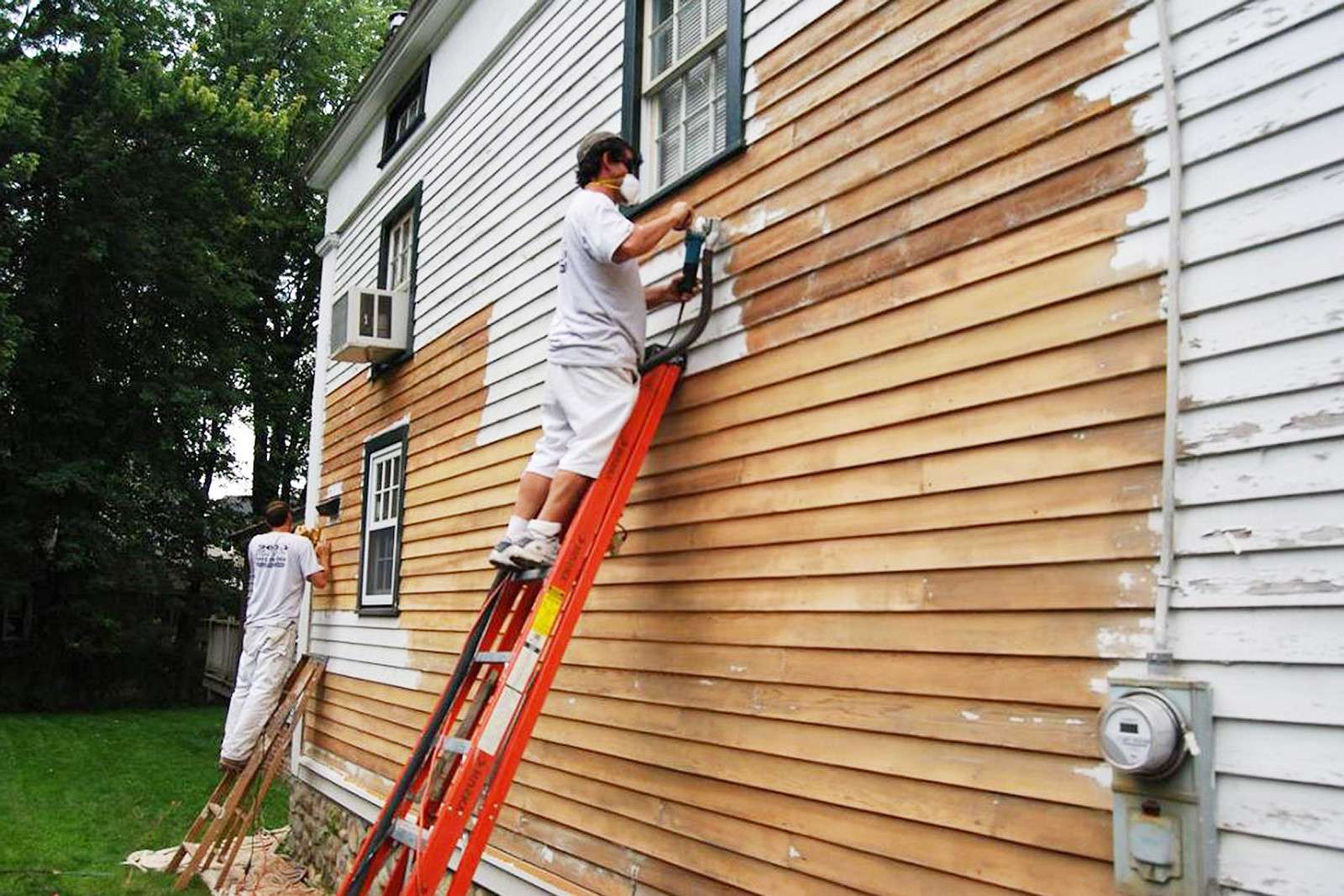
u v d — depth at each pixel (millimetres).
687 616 3869
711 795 3611
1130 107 2539
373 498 7719
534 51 6016
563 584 3338
